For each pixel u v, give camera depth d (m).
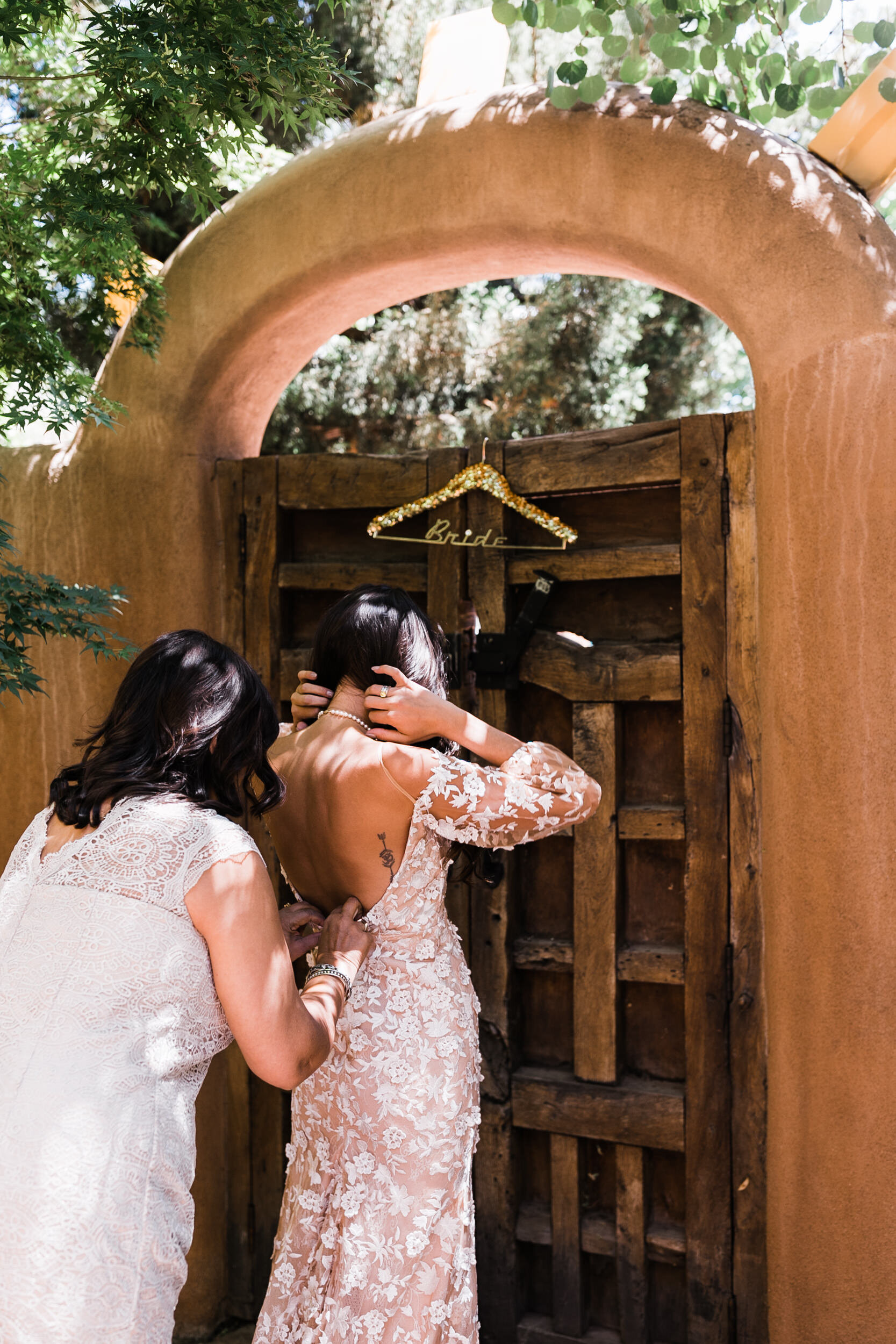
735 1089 2.49
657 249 2.45
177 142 2.44
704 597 2.54
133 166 2.49
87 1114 1.27
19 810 3.13
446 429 6.85
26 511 3.17
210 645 1.61
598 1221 2.66
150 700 1.53
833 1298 2.21
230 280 2.88
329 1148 1.84
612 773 2.62
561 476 2.69
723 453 2.53
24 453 3.21
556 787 1.82
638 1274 2.59
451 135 2.62
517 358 6.93
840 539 2.25
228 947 1.40
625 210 2.46
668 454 2.58
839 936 2.24
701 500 2.55
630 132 2.45
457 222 2.62
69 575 3.10
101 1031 1.33
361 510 3.00
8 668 2.31
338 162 2.76
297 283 2.82
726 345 7.36
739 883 2.50
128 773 1.48
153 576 3.01
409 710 1.82
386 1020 1.80
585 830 2.64
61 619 2.33
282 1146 2.95
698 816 2.54
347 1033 1.81
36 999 1.35
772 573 2.35
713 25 2.33
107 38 2.29
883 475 2.21
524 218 2.56
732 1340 2.48
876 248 2.27
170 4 2.31
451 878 2.29
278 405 6.60
